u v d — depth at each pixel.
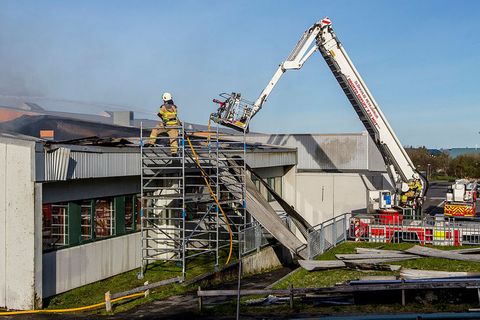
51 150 12.52
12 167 12.28
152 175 16.95
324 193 27.42
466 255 17.92
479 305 11.16
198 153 17.25
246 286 15.30
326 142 29.56
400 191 22.31
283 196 27.61
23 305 12.20
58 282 13.48
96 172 14.17
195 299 13.20
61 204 13.72
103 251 15.18
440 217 22.45
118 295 12.36
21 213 12.20
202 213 17.75
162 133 19.05
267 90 19.66
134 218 16.75
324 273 16.06
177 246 17.81
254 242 18.92
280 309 11.56
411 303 11.60
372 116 21.33
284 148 26.50
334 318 10.30
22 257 12.22
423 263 17.12
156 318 11.24
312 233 18.83
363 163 28.92
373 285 11.49
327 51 20.47
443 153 96.50
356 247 20.92
